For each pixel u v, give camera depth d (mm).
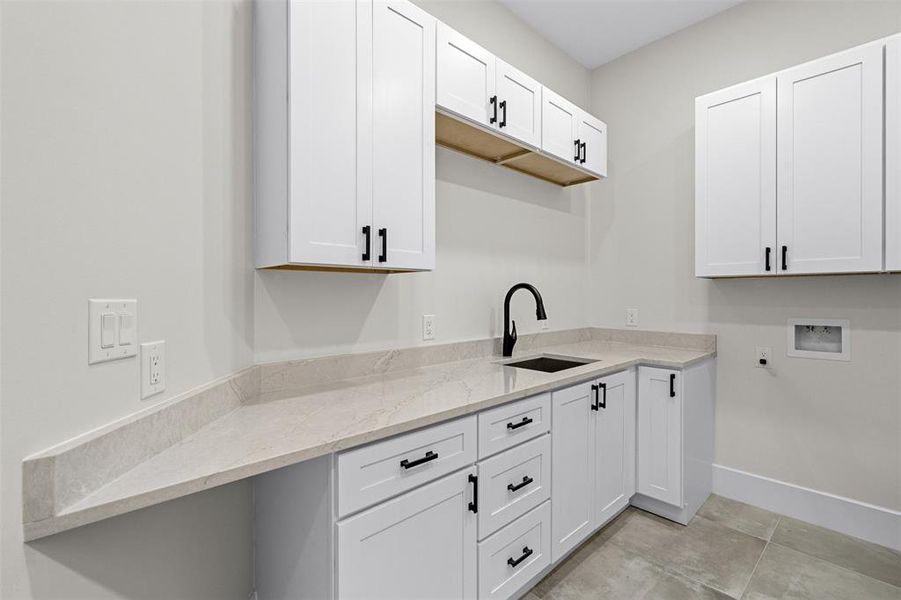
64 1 755
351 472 1085
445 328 2189
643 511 2369
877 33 2074
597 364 2102
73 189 771
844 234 1917
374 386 1634
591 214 3162
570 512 1871
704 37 2639
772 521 2248
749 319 2461
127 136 914
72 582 762
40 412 693
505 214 2518
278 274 1555
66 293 752
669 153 2791
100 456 774
